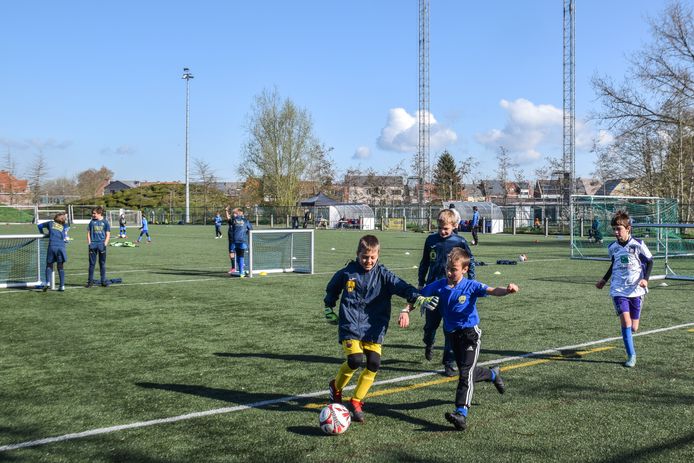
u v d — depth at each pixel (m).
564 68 59.53
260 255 16.81
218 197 78.75
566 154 59.88
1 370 6.48
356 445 4.38
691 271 17.64
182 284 14.11
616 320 9.35
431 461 4.09
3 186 85.44
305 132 66.81
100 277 14.41
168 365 6.69
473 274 6.74
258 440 4.48
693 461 4.06
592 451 4.23
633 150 37.59
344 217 55.44
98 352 7.31
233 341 7.93
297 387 5.85
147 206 78.19
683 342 7.77
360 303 4.94
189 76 60.59
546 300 11.42
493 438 4.50
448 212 6.73
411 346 7.66
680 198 35.28
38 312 10.20
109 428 4.73
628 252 6.81
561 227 45.28
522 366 6.59
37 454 4.23
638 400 5.39
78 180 112.38
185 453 4.23
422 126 67.12
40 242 13.69
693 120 32.75
